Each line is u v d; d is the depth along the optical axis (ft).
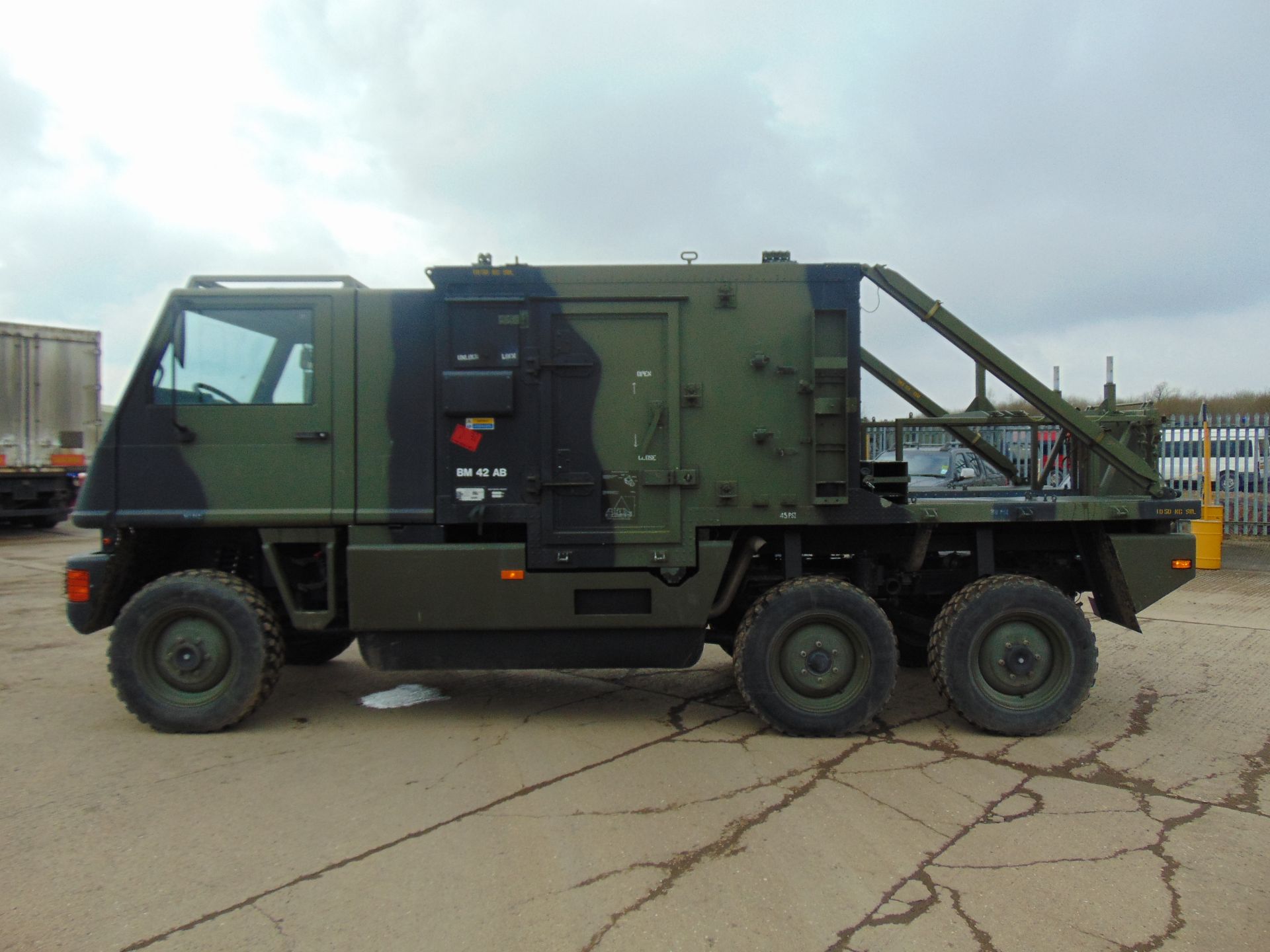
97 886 10.24
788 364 15.67
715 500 15.71
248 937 9.12
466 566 15.62
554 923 9.43
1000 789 13.23
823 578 15.80
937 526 16.69
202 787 13.35
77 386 54.03
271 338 15.87
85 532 57.93
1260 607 29.17
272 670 15.96
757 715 15.81
